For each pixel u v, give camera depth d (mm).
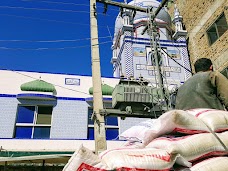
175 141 1950
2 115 10898
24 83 11781
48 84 12000
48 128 11367
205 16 15453
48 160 9258
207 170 1882
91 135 11617
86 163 1685
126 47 17281
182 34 17953
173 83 15969
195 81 2658
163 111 7809
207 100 2510
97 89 7090
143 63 16891
